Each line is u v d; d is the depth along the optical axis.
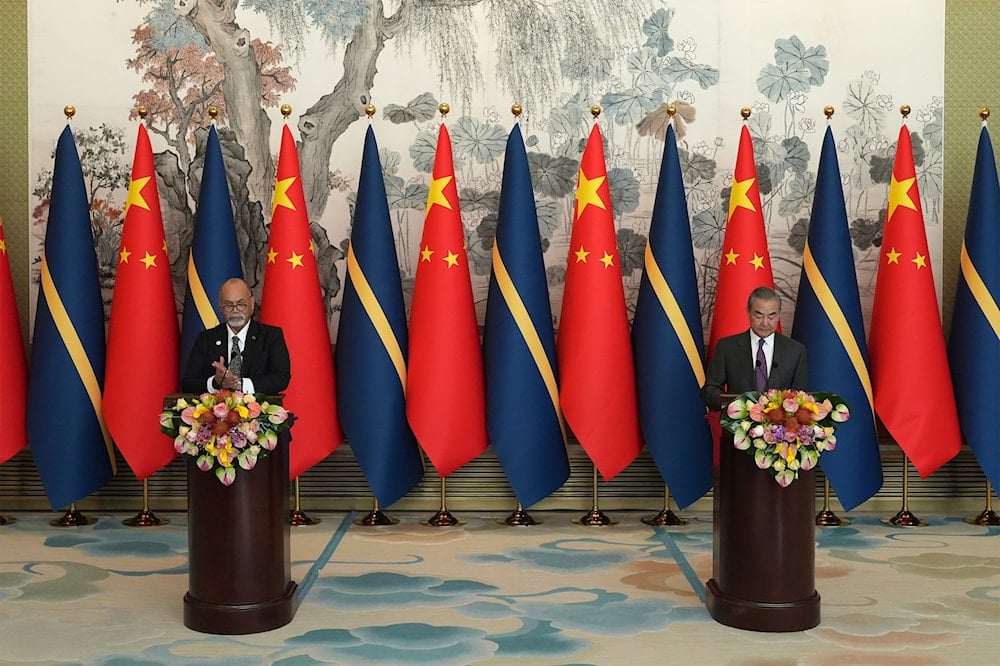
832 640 4.02
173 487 6.68
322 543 5.80
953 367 6.34
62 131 6.50
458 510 6.75
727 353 4.97
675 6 6.82
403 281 6.83
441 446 6.12
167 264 6.31
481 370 6.30
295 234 6.23
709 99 6.84
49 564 5.23
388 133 6.81
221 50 6.76
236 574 4.11
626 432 6.21
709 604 4.40
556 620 4.29
